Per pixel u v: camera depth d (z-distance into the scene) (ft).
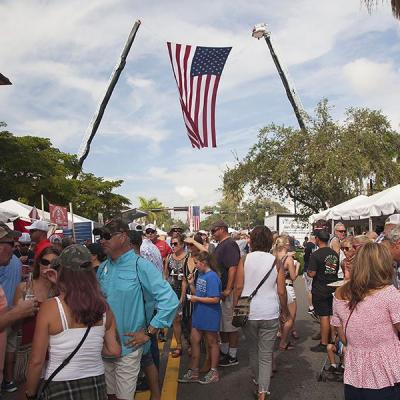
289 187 103.76
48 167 96.43
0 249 13.66
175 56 40.65
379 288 11.24
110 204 136.56
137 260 13.61
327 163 91.81
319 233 24.35
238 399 18.24
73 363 9.29
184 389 19.54
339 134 96.27
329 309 24.38
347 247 22.63
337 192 95.76
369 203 43.29
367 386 10.94
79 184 124.06
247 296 17.74
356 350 11.25
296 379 20.52
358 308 11.23
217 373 20.42
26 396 9.50
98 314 9.55
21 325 12.76
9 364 18.49
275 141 103.86
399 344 11.09
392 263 11.40
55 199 99.14
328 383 19.97
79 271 9.54
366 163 90.94
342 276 24.44
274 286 17.93
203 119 40.60
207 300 19.94
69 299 9.39
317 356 24.12
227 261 22.33
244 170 105.60
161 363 23.75
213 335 20.42
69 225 56.39
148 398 18.29
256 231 18.40
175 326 25.09
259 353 17.69
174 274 27.86
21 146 93.91
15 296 14.80
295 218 119.03
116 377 13.23
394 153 99.50
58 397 9.16
